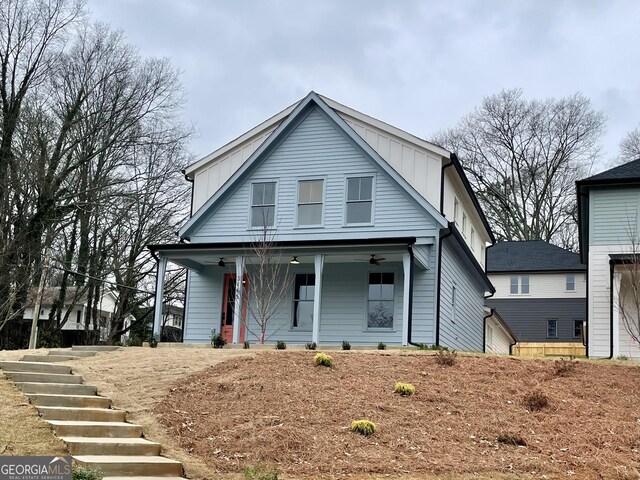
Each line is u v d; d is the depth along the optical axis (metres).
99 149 33.25
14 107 30.84
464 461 9.76
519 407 12.04
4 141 30.31
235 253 21.83
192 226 23.97
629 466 9.79
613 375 13.93
